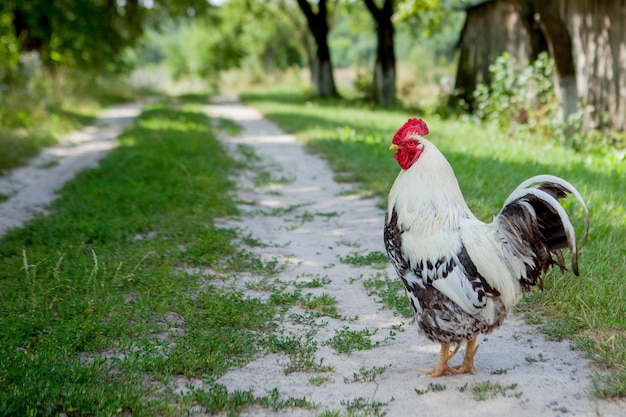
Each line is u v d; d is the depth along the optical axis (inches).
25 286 245.0
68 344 196.9
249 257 301.3
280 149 634.8
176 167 498.3
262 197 434.0
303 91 1680.6
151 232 337.7
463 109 890.7
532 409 165.2
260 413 165.3
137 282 258.4
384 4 1114.1
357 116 860.6
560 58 569.0
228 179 481.1
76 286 246.8
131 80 1943.9
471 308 169.0
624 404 165.6
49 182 487.5
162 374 184.1
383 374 189.5
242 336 210.7
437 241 171.5
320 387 181.2
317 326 224.8
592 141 583.2
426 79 1760.6
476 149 540.4
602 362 188.1
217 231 331.9
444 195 175.8
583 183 381.7
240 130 778.2
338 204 410.6
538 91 625.3
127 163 513.0
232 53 2174.0
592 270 245.4
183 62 2389.3
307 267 292.7
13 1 930.7
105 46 1248.8
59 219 350.0
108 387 169.5
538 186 170.2
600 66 635.5
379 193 420.2
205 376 182.2
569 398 169.9
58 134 743.1
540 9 551.5
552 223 165.9
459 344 181.3
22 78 865.5
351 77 1983.3
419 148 179.0
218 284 265.4
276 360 197.9
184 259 290.8
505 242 169.6
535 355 197.8
